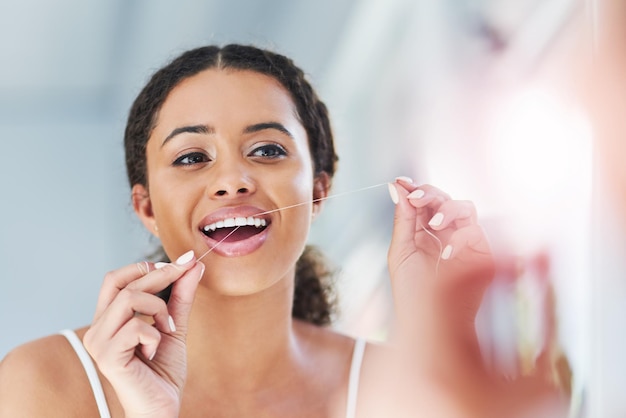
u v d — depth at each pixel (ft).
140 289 3.54
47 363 4.09
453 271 4.36
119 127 9.78
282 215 4.12
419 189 4.39
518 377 4.28
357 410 4.35
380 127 7.87
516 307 4.58
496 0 6.22
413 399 4.23
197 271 3.67
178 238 4.15
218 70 4.26
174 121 4.17
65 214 10.16
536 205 4.92
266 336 4.25
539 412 4.18
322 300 5.82
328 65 8.32
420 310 4.34
